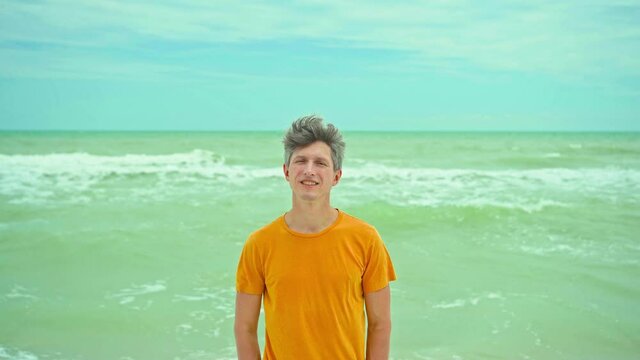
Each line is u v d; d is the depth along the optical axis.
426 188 17.39
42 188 16.41
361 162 27.81
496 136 78.38
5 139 43.72
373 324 2.35
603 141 55.59
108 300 7.04
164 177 19.27
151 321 6.33
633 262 9.02
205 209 13.40
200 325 6.21
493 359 5.37
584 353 5.57
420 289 7.55
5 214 12.45
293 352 2.24
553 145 44.94
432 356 5.41
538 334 6.02
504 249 9.95
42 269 8.45
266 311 2.32
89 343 5.74
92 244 9.83
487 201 14.68
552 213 13.34
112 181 18.17
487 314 6.60
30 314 6.54
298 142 2.24
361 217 12.47
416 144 45.28
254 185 17.73
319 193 2.21
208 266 8.64
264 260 2.27
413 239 10.75
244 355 2.37
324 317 2.22
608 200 15.33
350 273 2.22
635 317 6.57
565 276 8.21
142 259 8.99
